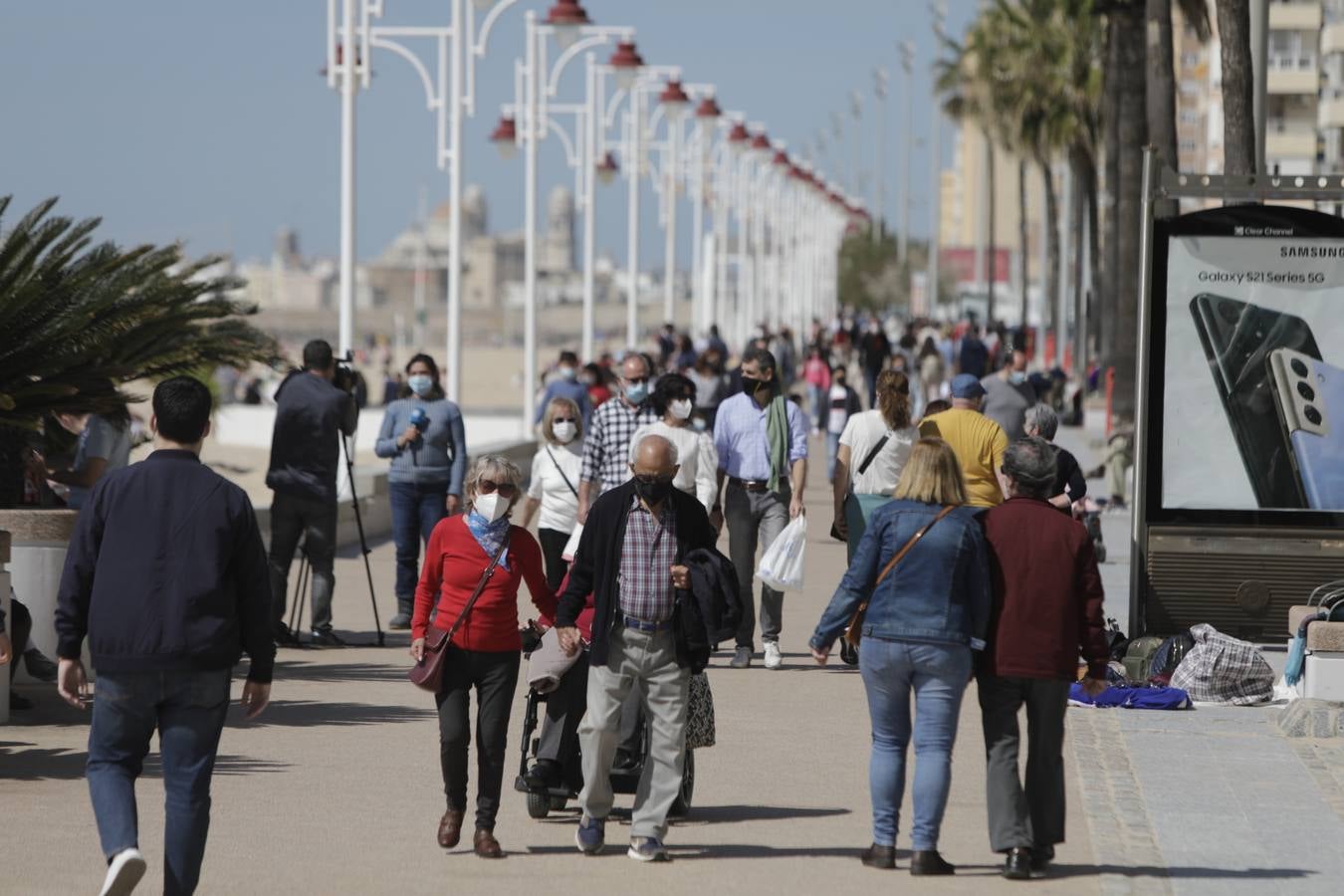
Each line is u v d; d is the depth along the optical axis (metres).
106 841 16.47
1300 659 29.22
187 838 16.78
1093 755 26.34
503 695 20.70
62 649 17.08
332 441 36.59
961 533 19.78
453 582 20.67
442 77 76.44
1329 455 33.94
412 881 19.12
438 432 39.69
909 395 33.34
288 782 23.95
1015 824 19.61
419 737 27.16
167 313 32.97
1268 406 34.00
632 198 117.81
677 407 32.81
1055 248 198.00
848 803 23.33
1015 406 51.59
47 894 18.17
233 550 17.11
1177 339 34.16
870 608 19.92
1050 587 19.72
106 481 17.20
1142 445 34.19
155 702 16.83
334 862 19.84
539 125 92.19
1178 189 34.09
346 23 63.47
